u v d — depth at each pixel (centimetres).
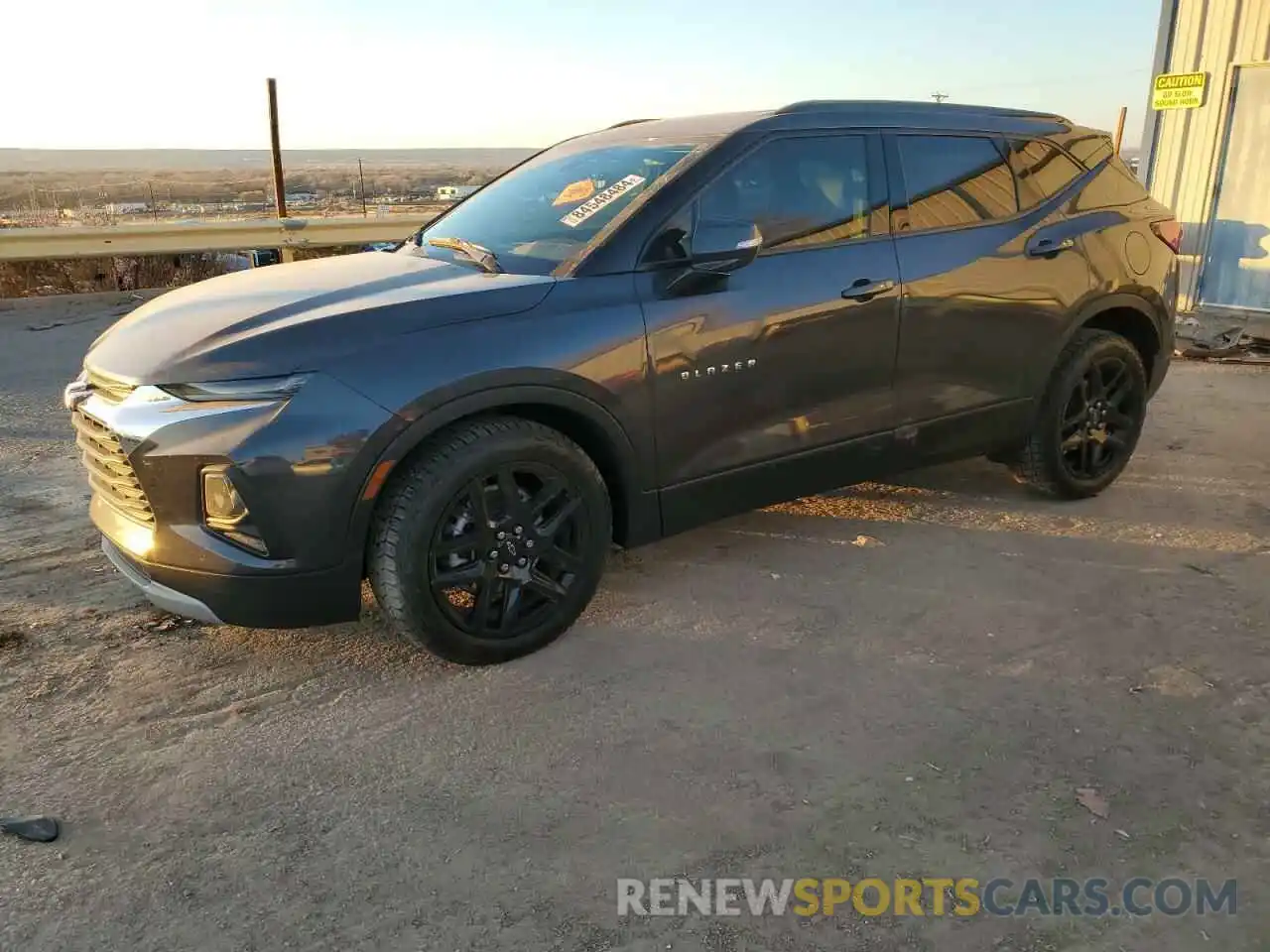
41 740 286
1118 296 467
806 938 213
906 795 261
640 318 332
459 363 298
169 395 284
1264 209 841
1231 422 626
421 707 304
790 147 375
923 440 420
